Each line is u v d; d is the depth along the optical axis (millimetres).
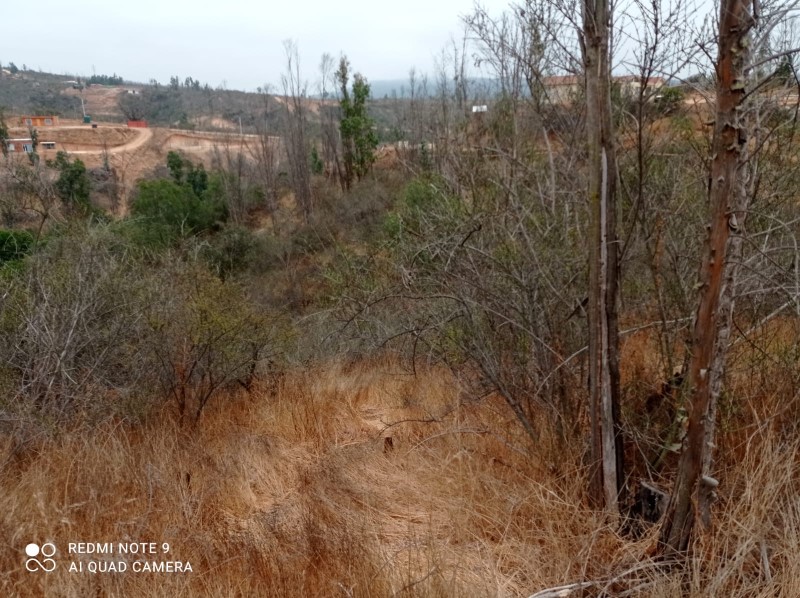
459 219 3398
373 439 3875
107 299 4062
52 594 2117
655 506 2381
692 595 1965
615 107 2863
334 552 2496
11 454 3146
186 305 4266
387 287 4602
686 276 2912
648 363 3201
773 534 2283
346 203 18188
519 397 3100
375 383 4965
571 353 2885
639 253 3010
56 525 2523
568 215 3180
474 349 3098
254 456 3600
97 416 3619
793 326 3020
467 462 3131
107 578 2244
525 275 2844
